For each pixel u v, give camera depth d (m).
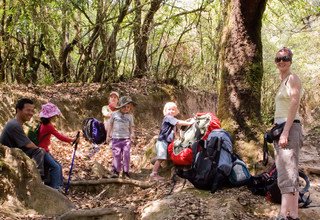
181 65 13.97
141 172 6.71
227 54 6.07
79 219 4.83
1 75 11.02
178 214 4.61
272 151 5.73
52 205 5.09
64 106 9.67
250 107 5.89
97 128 7.36
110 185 6.09
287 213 4.21
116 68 12.46
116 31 12.11
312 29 15.60
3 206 4.75
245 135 5.79
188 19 14.19
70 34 14.02
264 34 19.53
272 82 19.77
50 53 12.40
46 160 5.57
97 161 7.54
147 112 11.42
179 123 5.89
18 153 5.12
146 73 13.64
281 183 4.19
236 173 5.10
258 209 4.73
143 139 9.16
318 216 4.57
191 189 5.28
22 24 10.60
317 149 7.84
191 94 14.05
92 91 10.80
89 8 12.27
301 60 21.17
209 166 5.08
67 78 12.70
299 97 4.16
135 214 4.99
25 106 5.43
